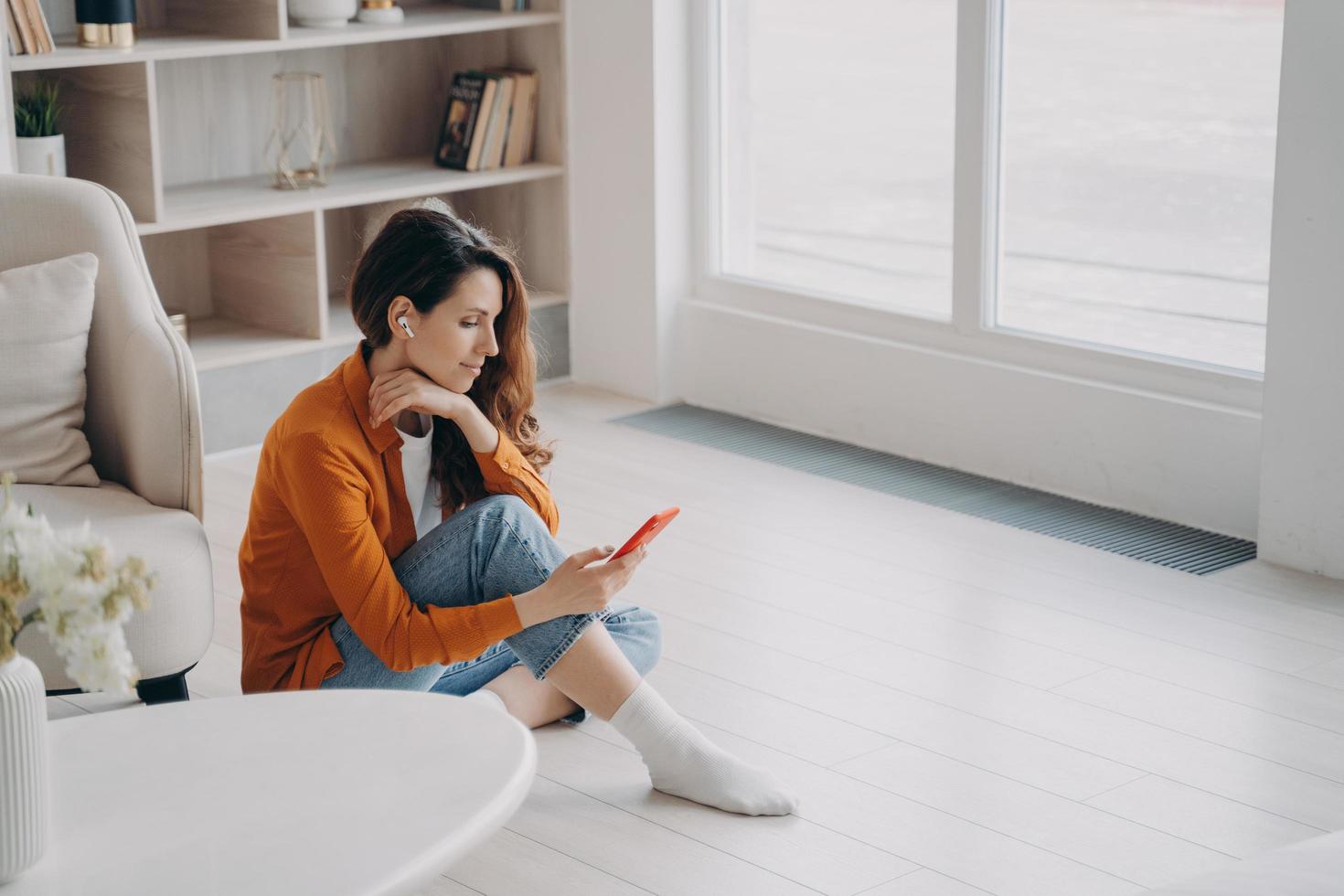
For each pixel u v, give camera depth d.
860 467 3.80
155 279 4.14
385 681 2.11
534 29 4.36
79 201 2.57
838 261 4.03
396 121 4.55
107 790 1.46
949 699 2.56
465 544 2.07
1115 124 3.42
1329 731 2.45
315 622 2.15
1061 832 2.15
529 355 2.20
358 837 1.39
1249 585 3.04
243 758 1.52
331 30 3.95
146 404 2.37
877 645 2.78
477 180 4.23
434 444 2.20
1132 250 3.45
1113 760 2.36
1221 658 2.72
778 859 2.08
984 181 3.64
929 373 3.80
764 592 3.03
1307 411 3.03
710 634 2.83
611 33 4.20
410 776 1.49
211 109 4.16
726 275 4.28
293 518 2.08
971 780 2.30
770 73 4.07
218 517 3.45
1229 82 3.22
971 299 3.72
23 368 2.41
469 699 1.64
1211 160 3.29
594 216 4.36
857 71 3.88
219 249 4.17
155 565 2.18
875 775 2.31
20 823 1.32
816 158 4.02
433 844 1.38
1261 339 3.28
